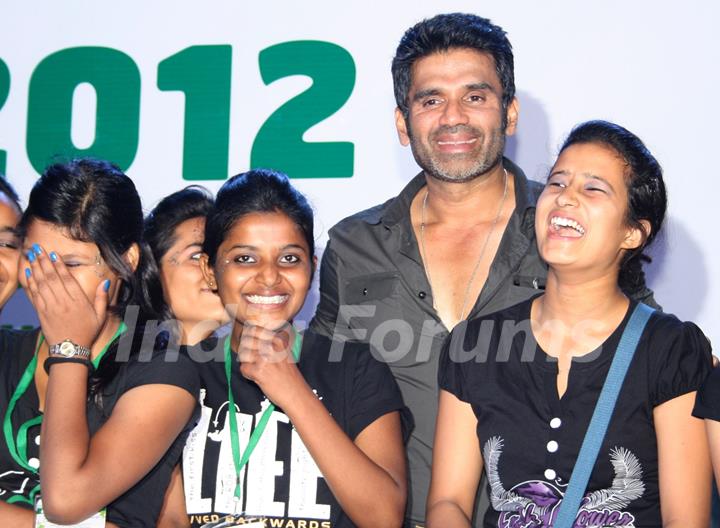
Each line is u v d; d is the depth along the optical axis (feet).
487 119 10.01
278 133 13.24
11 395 8.36
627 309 8.18
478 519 9.09
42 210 8.14
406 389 10.03
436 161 10.07
